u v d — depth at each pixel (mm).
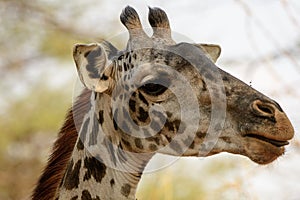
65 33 23281
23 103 24438
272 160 9914
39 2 23375
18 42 24016
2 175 24062
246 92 9938
